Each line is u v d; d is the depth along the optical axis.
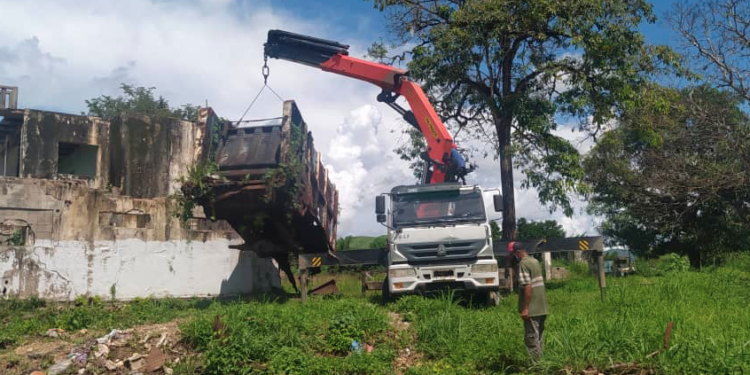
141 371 8.39
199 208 20.11
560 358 7.15
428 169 15.09
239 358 8.13
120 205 18.81
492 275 12.23
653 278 17.61
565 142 18.80
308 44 15.83
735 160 29.36
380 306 12.06
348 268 24.31
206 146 14.00
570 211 18.77
